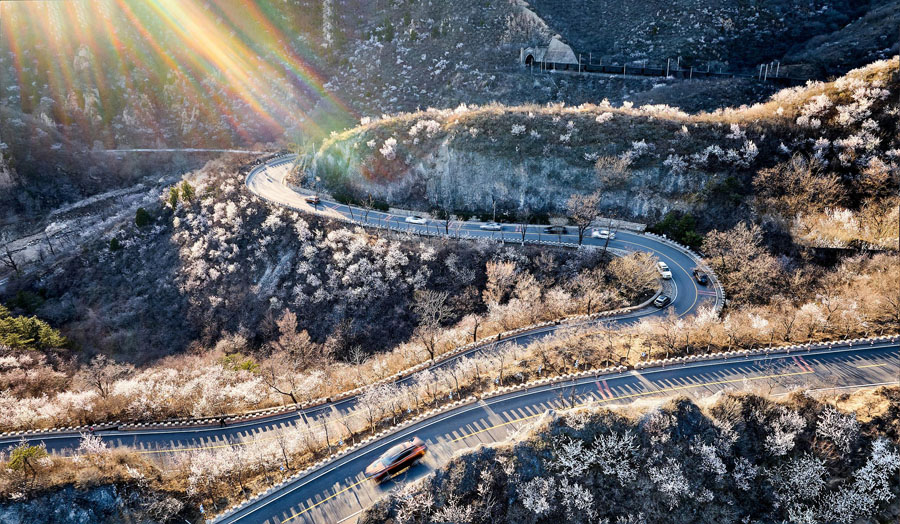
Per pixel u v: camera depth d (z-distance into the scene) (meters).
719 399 49.94
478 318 73.19
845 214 75.56
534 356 61.88
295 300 85.00
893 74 89.81
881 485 44.72
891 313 61.88
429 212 98.56
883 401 49.22
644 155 91.00
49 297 98.88
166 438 59.66
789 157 86.75
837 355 57.53
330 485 49.25
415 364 66.19
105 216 131.88
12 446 59.69
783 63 138.00
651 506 45.06
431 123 103.88
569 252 81.69
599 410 49.72
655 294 72.38
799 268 72.75
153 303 93.81
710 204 84.56
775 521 44.44
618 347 61.72
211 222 100.88
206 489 50.78
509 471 46.47
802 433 47.84
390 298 81.75
